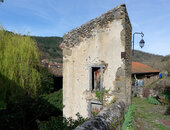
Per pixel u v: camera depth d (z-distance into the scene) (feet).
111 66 17.42
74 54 20.74
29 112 22.59
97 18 18.51
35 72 27.27
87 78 19.42
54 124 13.43
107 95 17.54
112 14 17.33
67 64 21.43
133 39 22.34
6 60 23.32
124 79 16.38
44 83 30.14
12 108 20.86
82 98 19.85
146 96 34.99
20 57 25.86
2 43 24.86
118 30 16.90
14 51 25.23
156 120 18.24
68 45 21.35
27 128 21.88
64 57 21.77
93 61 18.89
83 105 19.72
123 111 14.26
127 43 17.92
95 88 19.44
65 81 21.62
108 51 17.69
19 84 24.17
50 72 34.81
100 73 18.20
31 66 27.27
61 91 30.68
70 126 13.69
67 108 21.29
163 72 69.67
